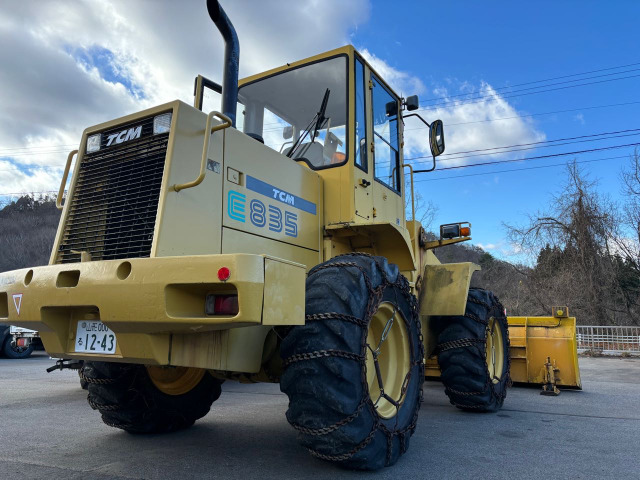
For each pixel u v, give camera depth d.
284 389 2.47
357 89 3.78
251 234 2.89
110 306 2.13
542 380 6.41
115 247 2.51
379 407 2.81
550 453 3.20
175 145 2.48
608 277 20.17
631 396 5.89
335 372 2.37
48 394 5.59
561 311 6.57
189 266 2.03
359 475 2.62
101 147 2.75
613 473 2.77
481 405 4.45
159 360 2.21
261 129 4.01
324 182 3.63
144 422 3.42
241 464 2.81
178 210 2.43
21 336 8.88
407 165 4.74
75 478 2.54
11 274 2.58
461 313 4.19
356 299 2.55
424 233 4.93
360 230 3.45
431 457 3.06
